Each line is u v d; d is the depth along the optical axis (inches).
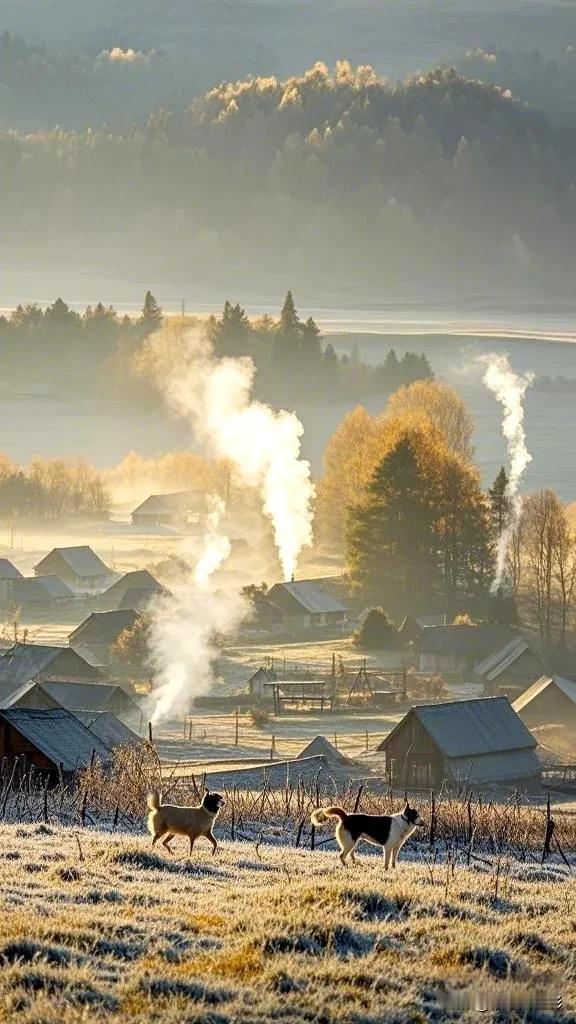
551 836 3959.2
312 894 2315.5
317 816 2906.0
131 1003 1710.1
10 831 3339.1
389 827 2849.4
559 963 2079.2
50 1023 1610.5
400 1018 1758.1
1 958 1823.3
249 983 1823.3
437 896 2410.2
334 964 1907.0
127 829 3885.3
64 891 2345.0
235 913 2204.7
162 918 2149.4
